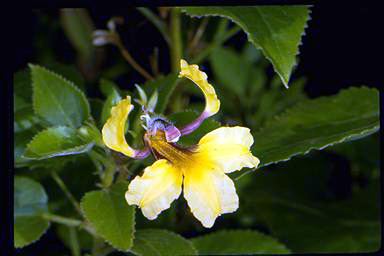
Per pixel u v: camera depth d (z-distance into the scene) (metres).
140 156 0.16
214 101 0.16
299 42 0.17
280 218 0.24
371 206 0.24
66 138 0.17
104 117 0.17
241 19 0.17
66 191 0.19
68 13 0.24
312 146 0.18
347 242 0.23
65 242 0.22
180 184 0.16
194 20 0.23
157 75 0.23
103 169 0.19
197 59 0.22
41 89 0.18
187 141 0.18
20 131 0.19
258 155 0.18
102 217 0.17
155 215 0.16
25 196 0.19
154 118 0.16
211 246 0.21
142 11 0.22
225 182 0.16
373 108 0.20
